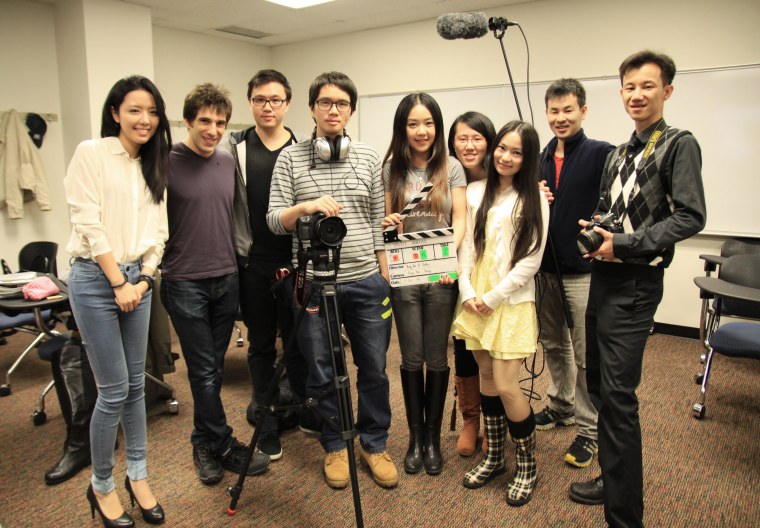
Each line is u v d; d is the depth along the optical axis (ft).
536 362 10.96
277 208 6.31
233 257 6.71
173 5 15.02
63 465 6.88
